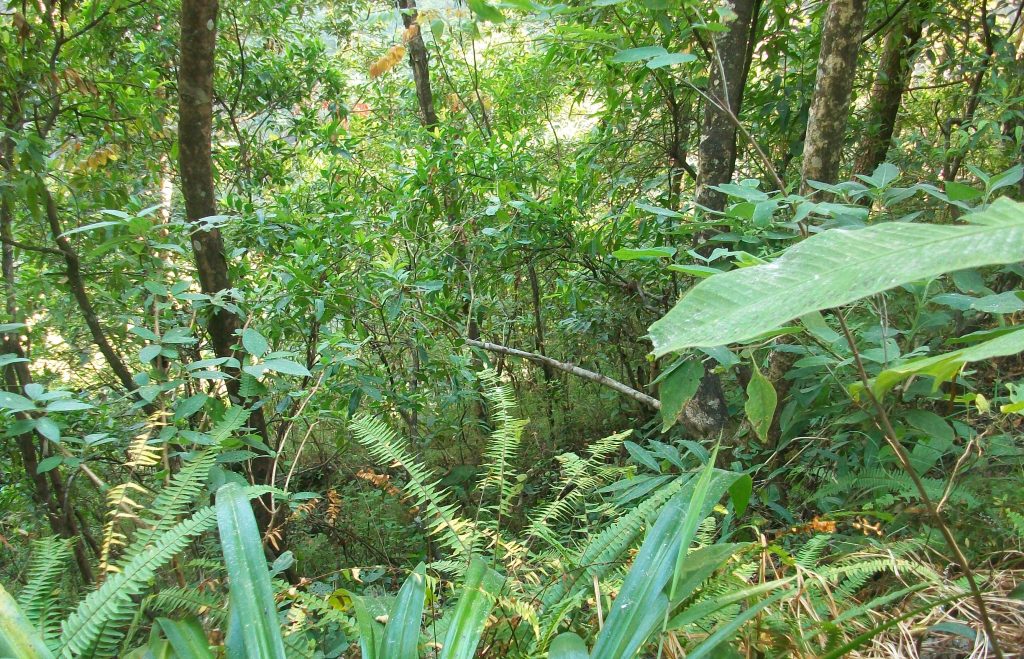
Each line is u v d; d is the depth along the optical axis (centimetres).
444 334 451
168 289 283
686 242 413
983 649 161
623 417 556
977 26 520
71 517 322
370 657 129
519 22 516
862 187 215
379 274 388
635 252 155
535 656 144
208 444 217
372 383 352
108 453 320
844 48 283
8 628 119
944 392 271
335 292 370
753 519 248
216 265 329
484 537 191
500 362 568
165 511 171
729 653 142
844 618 147
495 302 561
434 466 539
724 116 347
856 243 74
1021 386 150
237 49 695
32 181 317
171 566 204
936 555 206
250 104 703
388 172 648
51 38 408
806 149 301
